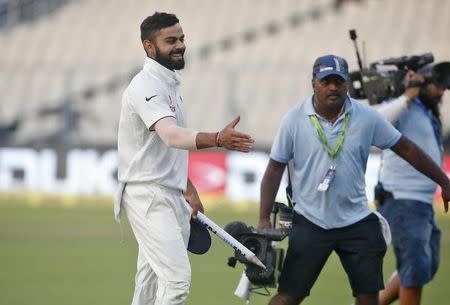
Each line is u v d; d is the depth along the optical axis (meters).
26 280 40.47
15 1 112.12
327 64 23.38
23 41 109.06
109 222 66.00
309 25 106.88
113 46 107.75
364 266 24.05
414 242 28.14
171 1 112.56
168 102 22.50
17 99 100.50
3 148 86.69
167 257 22.66
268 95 95.38
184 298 22.70
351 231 24.09
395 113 27.69
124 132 23.05
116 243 54.59
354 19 106.38
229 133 20.38
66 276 41.78
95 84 99.56
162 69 22.61
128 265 45.66
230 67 99.69
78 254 49.72
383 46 102.12
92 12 112.25
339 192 23.89
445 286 38.53
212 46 106.00
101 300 35.28
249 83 96.50
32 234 58.50
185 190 23.45
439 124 28.94
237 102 94.81
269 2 110.25
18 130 98.56
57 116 98.31
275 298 24.42
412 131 28.48
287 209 24.55
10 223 65.00
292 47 104.56
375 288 24.08
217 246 54.53
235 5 110.81
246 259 23.39
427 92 28.48
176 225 23.03
